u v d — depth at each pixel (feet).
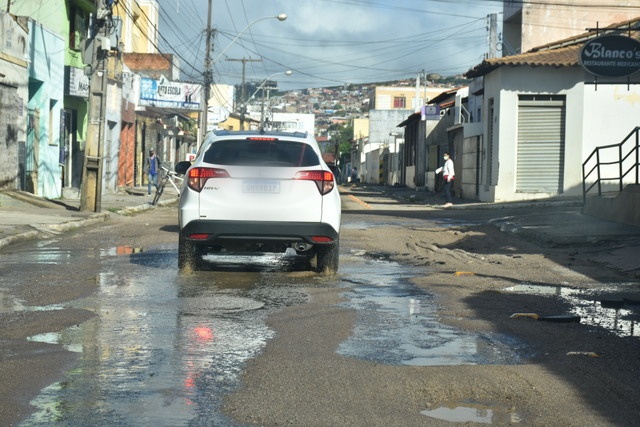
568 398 16.57
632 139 97.55
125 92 135.33
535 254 44.14
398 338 22.21
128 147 143.23
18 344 20.68
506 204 93.30
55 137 94.02
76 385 16.96
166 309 26.00
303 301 28.04
